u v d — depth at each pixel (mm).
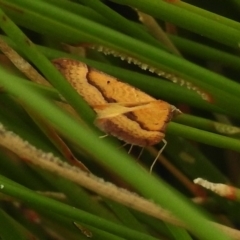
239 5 151
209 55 145
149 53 121
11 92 97
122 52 123
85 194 129
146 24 141
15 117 132
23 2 114
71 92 110
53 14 115
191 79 124
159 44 134
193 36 159
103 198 127
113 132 113
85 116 112
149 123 114
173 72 123
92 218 115
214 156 164
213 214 146
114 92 115
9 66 133
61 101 119
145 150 153
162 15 124
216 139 125
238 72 164
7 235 125
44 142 132
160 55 121
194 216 97
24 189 115
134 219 127
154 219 137
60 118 97
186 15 124
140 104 114
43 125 121
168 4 124
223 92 125
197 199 147
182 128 125
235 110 127
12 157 137
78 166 122
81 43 125
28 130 131
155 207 115
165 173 160
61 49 141
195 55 145
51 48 136
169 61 122
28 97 96
